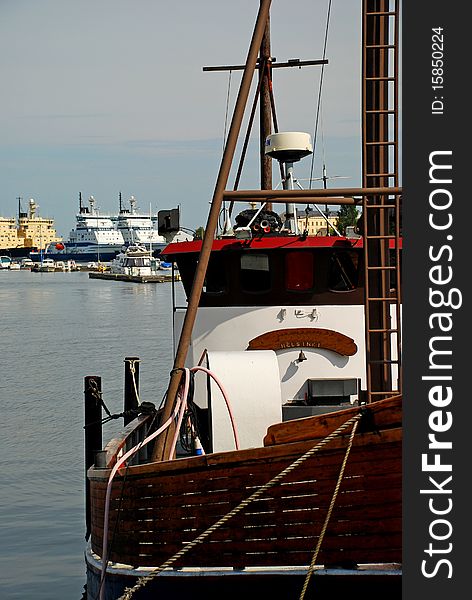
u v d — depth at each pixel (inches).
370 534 414.0
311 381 684.1
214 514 448.8
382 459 405.4
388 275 625.6
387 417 401.7
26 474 1157.7
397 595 421.7
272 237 687.1
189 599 456.1
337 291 692.7
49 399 1742.1
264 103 983.0
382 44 625.0
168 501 466.9
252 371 549.3
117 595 494.3
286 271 689.6
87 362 2310.5
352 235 698.2
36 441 1357.0
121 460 497.4
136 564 487.8
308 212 769.6
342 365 688.4
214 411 540.4
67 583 777.6
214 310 701.3
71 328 3373.5
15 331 3280.0
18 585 773.3
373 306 641.6
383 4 620.1
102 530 532.4
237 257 687.7
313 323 690.2
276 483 429.1
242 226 759.7
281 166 749.3
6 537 904.3
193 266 721.0
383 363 581.9
